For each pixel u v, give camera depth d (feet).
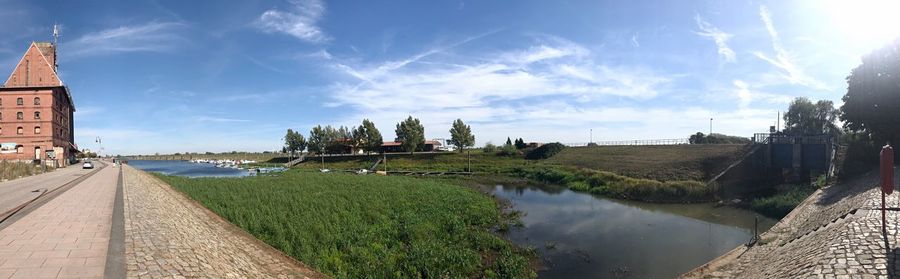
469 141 313.94
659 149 214.48
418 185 138.92
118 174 144.77
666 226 86.02
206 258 36.81
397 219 78.95
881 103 119.34
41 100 238.68
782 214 94.27
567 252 66.85
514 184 174.19
